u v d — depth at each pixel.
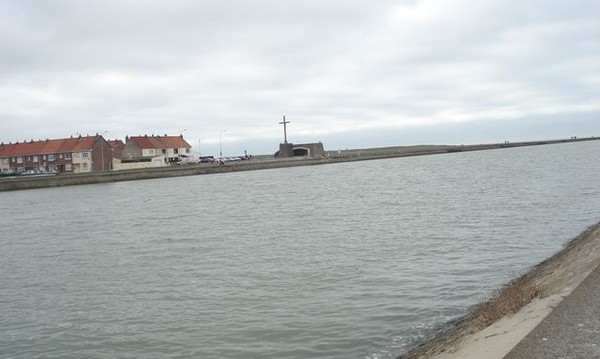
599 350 7.03
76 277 22.47
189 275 21.27
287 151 177.88
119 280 21.25
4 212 58.00
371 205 45.25
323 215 39.97
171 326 15.00
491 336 9.46
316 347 12.67
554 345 7.39
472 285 17.11
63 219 48.44
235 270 21.66
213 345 13.30
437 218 34.16
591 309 8.71
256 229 34.22
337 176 98.31
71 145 133.12
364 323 14.05
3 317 17.00
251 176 114.50
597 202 37.16
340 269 20.66
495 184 58.53
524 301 11.37
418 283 17.81
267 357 12.28
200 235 32.81
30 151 136.62
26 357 13.49
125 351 13.41
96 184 104.31
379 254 23.23
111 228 39.81
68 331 15.26
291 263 22.39
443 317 14.05
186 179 112.69
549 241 24.00
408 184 68.25
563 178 60.03
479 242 24.73
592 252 14.88
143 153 145.25
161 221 42.44
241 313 15.70
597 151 152.50
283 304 16.34
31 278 22.91
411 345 12.23
